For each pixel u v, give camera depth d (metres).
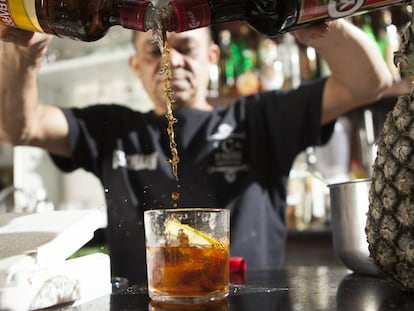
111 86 2.49
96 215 0.70
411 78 0.59
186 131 1.41
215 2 0.75
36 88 1.22
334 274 0.82
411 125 0.57
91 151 1.41
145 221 0.62
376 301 0.57
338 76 1.24
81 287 0.61
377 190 0.60
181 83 1.41
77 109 1.46
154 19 0.72
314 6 0.70
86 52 2.37
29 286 0.54
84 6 0.72
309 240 1.96
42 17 0.70
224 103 1.89
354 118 2.15
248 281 0.76
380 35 1.96
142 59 1.50
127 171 1.39
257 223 1.34
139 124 1.44
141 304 0.59
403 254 0.57
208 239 0.59
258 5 0.77
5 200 2.31
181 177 1.37
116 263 1.32
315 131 1.36
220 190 1.36
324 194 2.06
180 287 0.58
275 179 1.41
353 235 0.78
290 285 0.71
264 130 1.43
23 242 0.61
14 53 1.07
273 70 2.05
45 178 2.44
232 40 2.16
